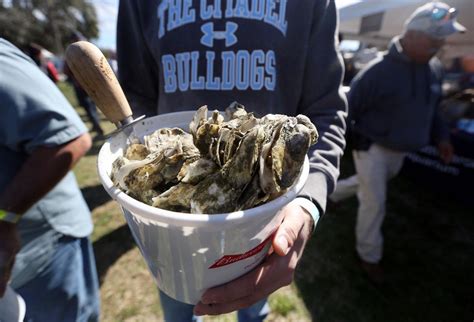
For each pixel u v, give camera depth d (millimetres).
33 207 1139
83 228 1419
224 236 442
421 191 3725
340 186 2998
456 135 3252
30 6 24016
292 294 2203
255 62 916
